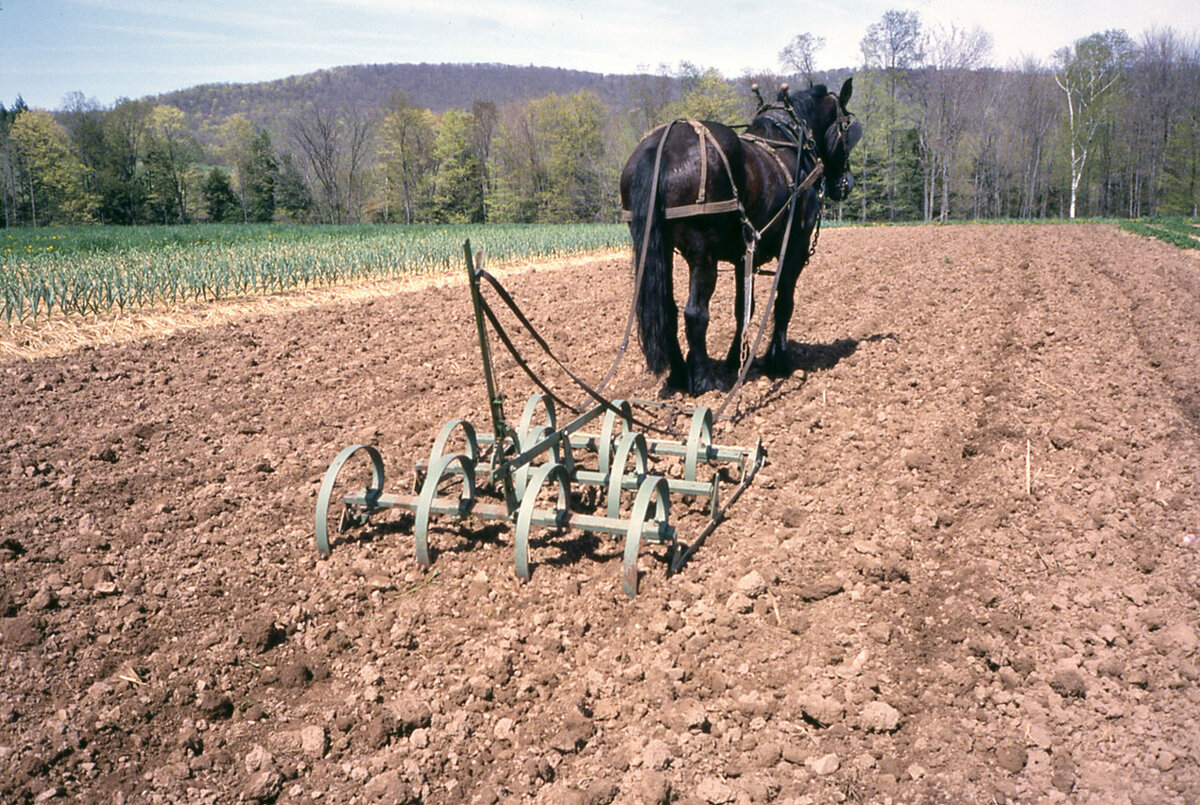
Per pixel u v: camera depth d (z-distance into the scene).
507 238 22.02
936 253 19.05
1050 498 5.46
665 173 6.23
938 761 3.34
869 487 5.74
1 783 3.16
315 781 3.27
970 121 69.75
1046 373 8.16
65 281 11.06
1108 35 68.69
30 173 70.50
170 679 3.78
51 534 4.96
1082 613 4.23
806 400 7.48
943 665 3.90
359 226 51.12
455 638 4.11
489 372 4.34
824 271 16.12
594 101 81.12
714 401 7.23
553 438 5.18
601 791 3.15
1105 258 17.52
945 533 5.10
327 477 4.79
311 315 11.55
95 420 7.02
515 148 84.00
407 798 3.17
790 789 3.21
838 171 8.22
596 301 12.93
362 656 4.00
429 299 12.96
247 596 4.43
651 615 4.28
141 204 78.88
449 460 4.80
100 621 4.14
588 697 3.72
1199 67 69.56
